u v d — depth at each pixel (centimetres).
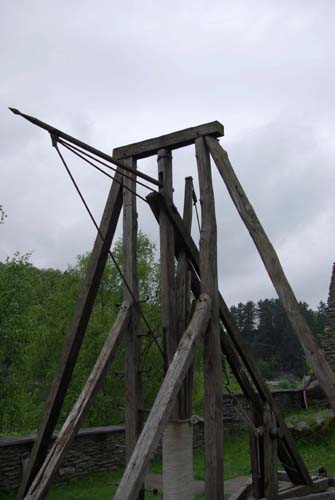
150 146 577
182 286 565
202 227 548
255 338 5666
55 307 1697
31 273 1147
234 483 894
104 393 1606
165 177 567
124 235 573
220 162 543
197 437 1188
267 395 600
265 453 591
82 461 906
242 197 527
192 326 507
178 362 482
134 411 541
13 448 802
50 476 480
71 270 1750
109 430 961
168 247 557
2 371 1117
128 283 563
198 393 1639
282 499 599
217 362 526
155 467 1013
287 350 5297
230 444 1252
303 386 1538
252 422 600
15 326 1076
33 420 1571
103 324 1622
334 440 1191
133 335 555
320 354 479
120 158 590
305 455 1111
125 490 416
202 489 826
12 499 767
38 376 1770
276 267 502
